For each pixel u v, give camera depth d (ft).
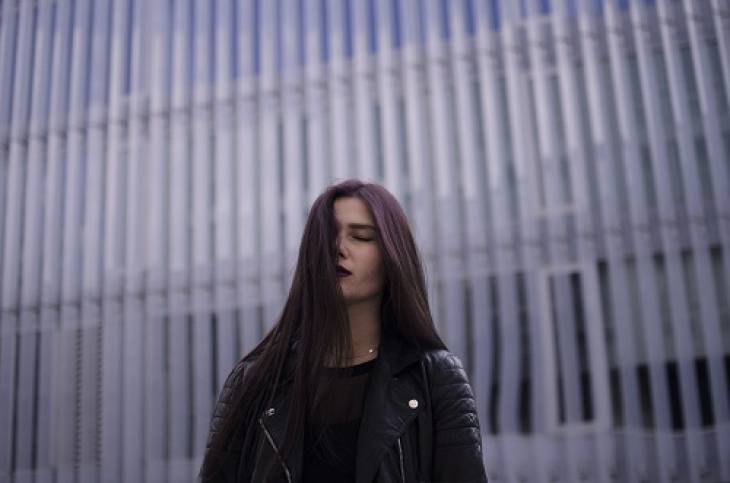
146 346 9.46
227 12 10.27
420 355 3.65
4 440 9.52
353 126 9.55
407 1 9.60
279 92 9.89
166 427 9.21
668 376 8.04
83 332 9.67
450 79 9.30
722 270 8.15
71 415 9.39
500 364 8.31
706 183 8.38
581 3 9.02
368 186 3.76
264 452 3.48
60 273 10.11
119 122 10.29
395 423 3.43
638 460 7.75
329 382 3.51
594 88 8.76
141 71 10.37
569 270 8.39
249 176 9.64
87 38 10.86
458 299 8.61
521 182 8.70
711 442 7.65
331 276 3.48
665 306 8.22
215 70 10.12
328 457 3.48
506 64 9.07
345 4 9.93
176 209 9.74
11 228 10.34
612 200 8.43
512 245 8.63
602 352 8.09
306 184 9.56
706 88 8.47
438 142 9.07
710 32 8.66
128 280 9.62
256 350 3.90
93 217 10.05
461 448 3.48
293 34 9.98
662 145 8.47
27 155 10.62
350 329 3.50
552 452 7.97
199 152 9.86
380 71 9.52
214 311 9.37
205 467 3.62
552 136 8.75
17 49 11.05
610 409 7.94
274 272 9.26
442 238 8.80
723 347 7.94
